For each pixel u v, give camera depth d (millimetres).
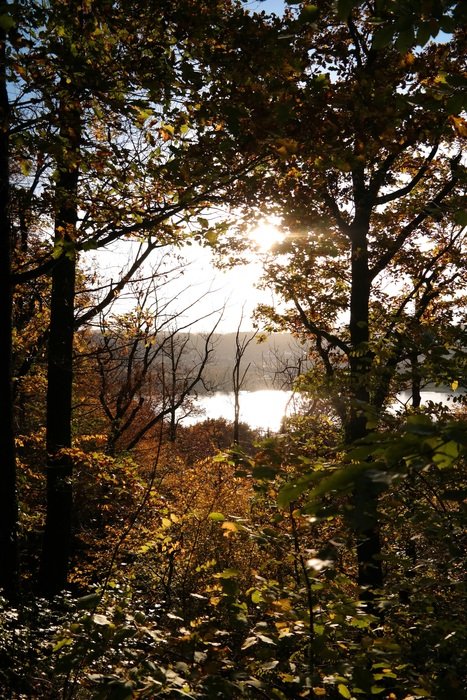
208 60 4797
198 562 9133
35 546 15352
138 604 5047
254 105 4469
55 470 10219
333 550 2141
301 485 1541
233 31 4680
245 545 9391
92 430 20359
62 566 10273
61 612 7062
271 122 4359
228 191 6504
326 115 4512
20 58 5211
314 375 10766
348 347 11359
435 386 5504
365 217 10828
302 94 4527
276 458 3074
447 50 4801
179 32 4961
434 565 4270
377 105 4289
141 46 5316
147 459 20516
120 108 5312
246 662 2979
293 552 3219
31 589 11875
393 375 5820
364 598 7516
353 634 3566
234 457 3232
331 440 8594
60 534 10242
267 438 3320
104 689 2395
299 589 3350
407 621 4203
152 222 6891
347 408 7129
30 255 11828
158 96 5164
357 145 4613
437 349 4562
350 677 2906
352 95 4457
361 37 8773
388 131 4402
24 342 14352
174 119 5488
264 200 6426
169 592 8156
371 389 6148
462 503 3793
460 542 4281
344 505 1600
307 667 3010
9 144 7207
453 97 2906
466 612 4070
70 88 5633
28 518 11273
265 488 3205
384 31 2637
